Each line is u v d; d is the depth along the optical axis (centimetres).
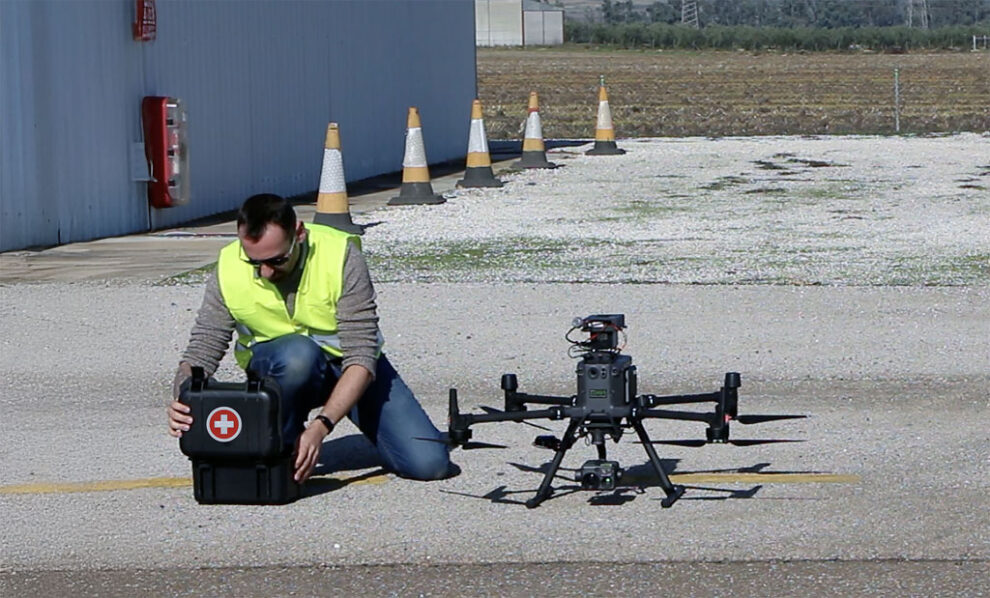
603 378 805
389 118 3078
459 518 813
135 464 938
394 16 3084
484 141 2628
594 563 736
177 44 2153
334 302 850
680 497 845
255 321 857
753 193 2450
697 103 6088
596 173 2872
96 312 1445
